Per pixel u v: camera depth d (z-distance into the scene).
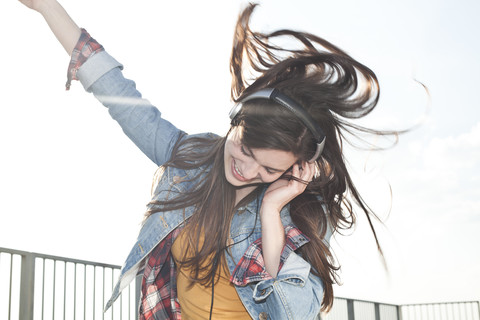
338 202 1.68
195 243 1.55
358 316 9.16
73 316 3.98
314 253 1.56
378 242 1.78
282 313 1.48
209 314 1.53
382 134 1.73
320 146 1.47
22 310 3.65
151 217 1.62
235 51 1.76
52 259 3.93
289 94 1.50
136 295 4.53
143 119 1.69
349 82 1.59
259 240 1.55
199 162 1.63
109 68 1.67
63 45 1.69
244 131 1.39
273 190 1.53
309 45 1.70
